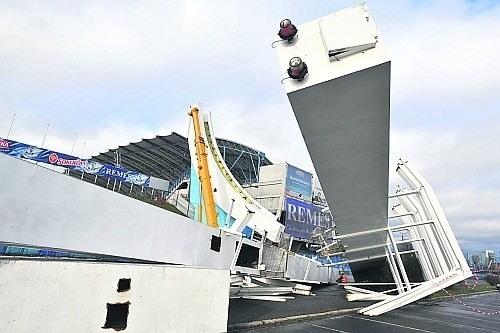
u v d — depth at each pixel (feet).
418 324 37.99
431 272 72.13
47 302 17.07
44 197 22.94
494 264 236.43
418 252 82.38
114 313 19.40
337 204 38.70
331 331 30.83
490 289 150.00
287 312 41.60
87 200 26.40
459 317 47.55
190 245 41.27
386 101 20.83
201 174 72.59
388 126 23.63
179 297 22.08
